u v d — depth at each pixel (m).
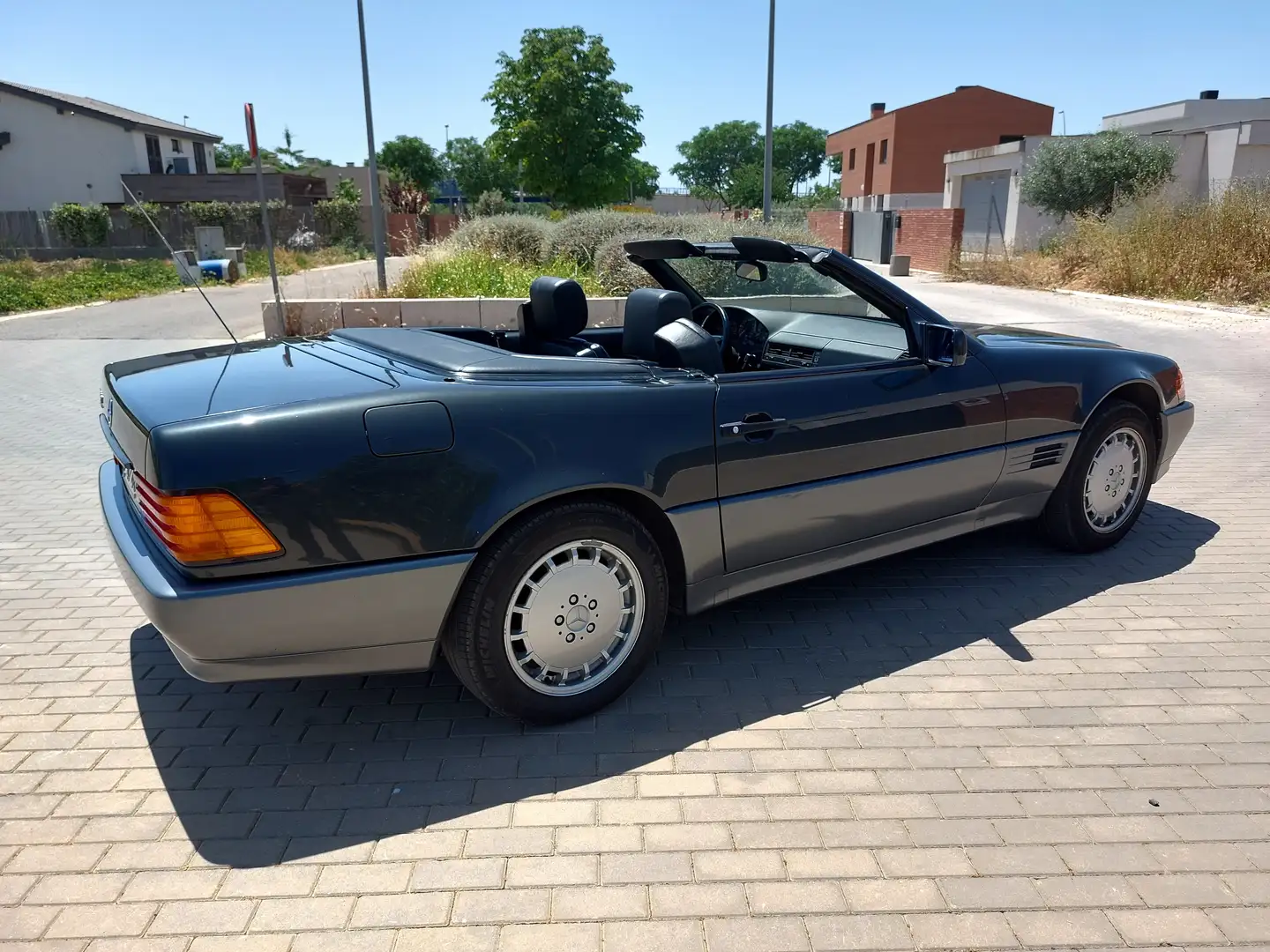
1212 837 2.52
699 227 13.12
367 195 45.62
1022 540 4.75
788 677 3.41
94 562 4.67
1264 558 4.48
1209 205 14.93
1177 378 4.61
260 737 3.05
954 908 2.26
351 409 2.61
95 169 34.66
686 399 3.11
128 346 12.41
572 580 2.97
